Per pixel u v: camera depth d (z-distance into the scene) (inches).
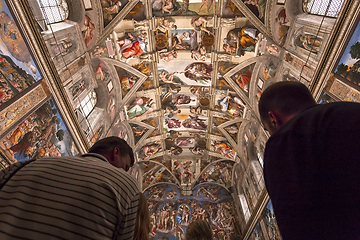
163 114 826.8
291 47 468.8
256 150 729.6
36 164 51.9
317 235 33.6
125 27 574.6
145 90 726.5
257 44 562.9
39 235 39.9
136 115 770.8
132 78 669.9
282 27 482.9
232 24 567.2
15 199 43.5
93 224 42.6
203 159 994.7
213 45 632.4
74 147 459.5
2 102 283.4
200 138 936.9
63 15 428.1
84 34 473.4
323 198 34.9
